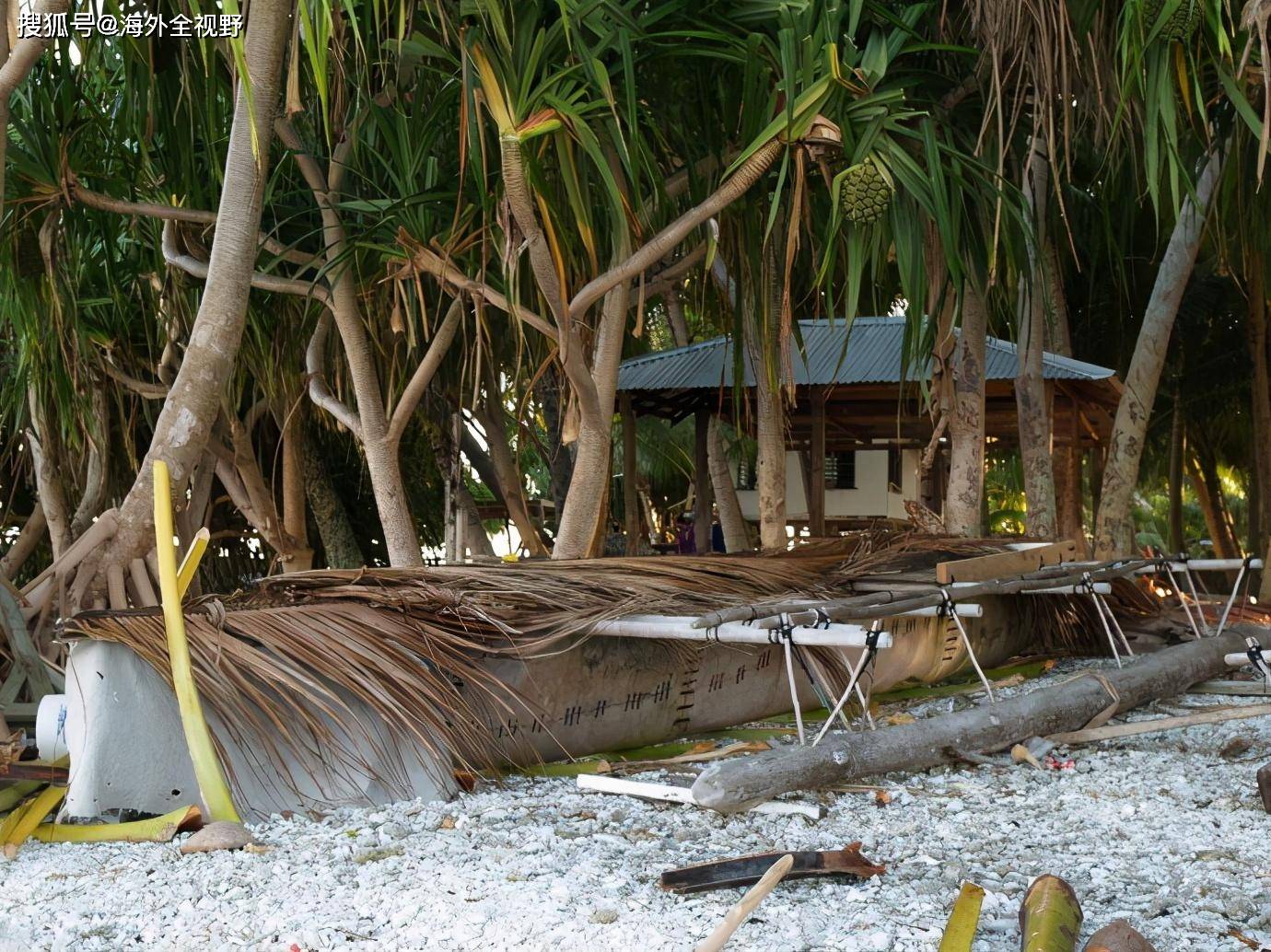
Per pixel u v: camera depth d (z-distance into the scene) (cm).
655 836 343
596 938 248
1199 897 280
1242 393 1733
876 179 526
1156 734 508
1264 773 370
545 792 400
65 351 753
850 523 1266
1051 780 421
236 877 296
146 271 877
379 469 696
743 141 571
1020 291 911
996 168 667
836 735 407
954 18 655
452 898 276
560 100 490
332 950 244
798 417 1172
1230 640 659
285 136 644
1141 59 529
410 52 514
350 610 423
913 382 989
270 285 689
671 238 532
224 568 1355
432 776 386
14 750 420
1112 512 1024
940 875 299
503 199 504
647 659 479
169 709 363
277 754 365
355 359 693
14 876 307
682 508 2238
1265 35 473
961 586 509
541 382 1052
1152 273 1437
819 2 545
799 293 856
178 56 645
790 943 245
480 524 1185
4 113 511
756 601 504
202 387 546
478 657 430
